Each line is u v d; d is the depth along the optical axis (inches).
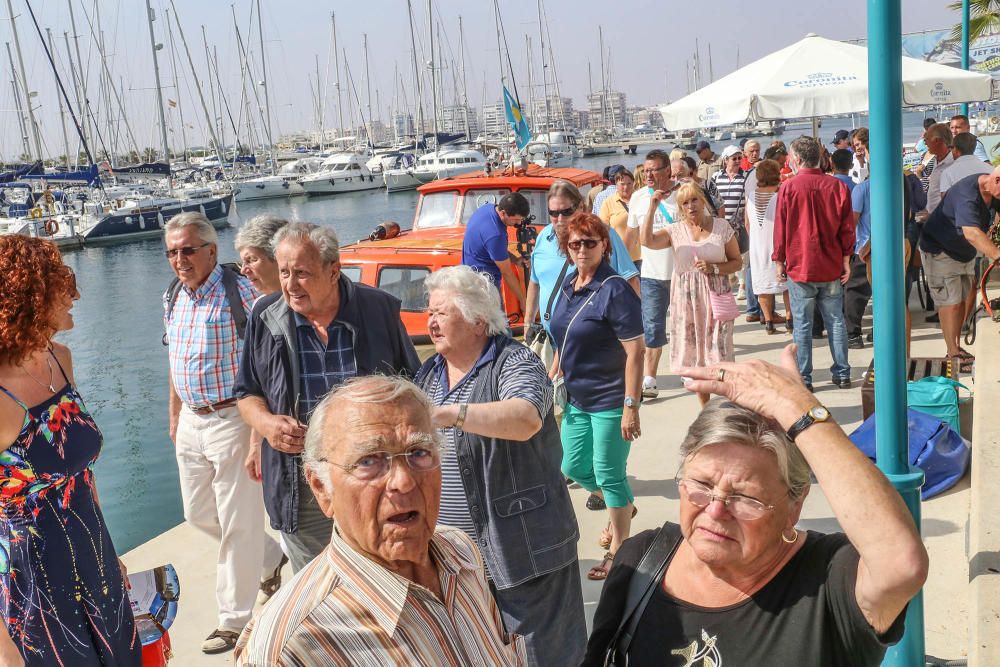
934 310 370.9
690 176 386.6
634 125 7130.9
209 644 173.0
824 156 430.9
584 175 418.0
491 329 133.2
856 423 255.1
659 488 229.1
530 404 123.7
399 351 153.4
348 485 74.7
